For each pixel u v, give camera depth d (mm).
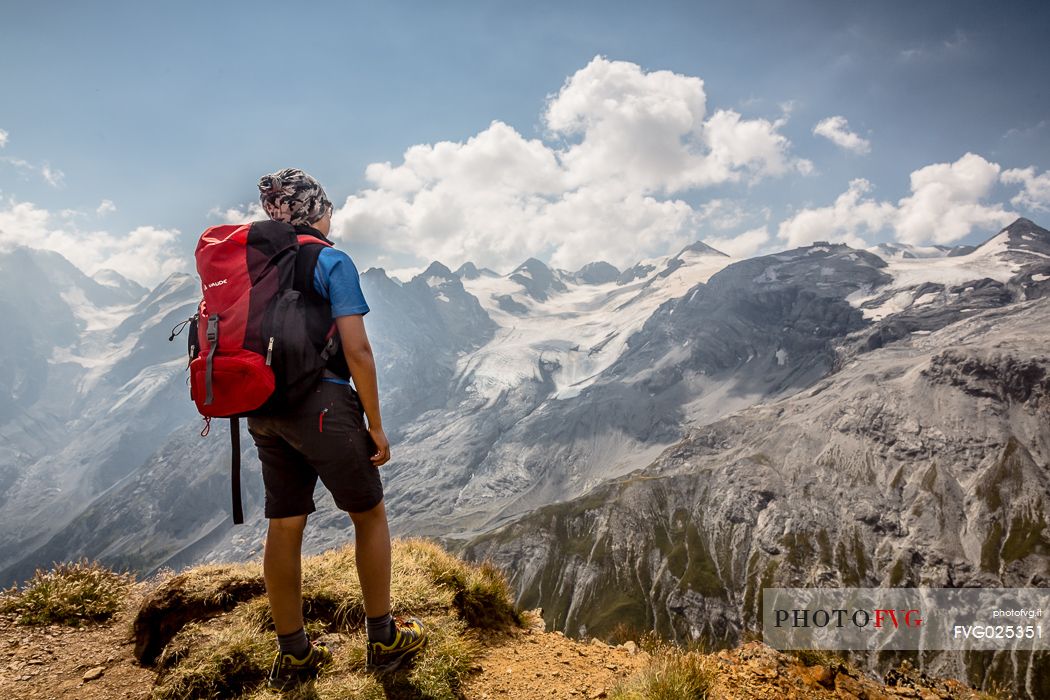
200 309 3506
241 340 3291
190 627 4609
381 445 3732
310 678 4070
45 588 5777
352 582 5094
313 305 3570
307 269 3549
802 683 5270
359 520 3857
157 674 4426
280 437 3686
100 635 5504
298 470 3832
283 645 4008
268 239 3568
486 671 4652
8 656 5035
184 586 5141
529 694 4340
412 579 5375
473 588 5590
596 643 5641
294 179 3949
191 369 3359
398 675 4133
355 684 3961
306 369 3391
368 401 3611
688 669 4566
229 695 4066
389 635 4094
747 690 4871
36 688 4629
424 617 4918
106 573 6285
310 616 4855
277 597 3922
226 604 5035
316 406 3500
